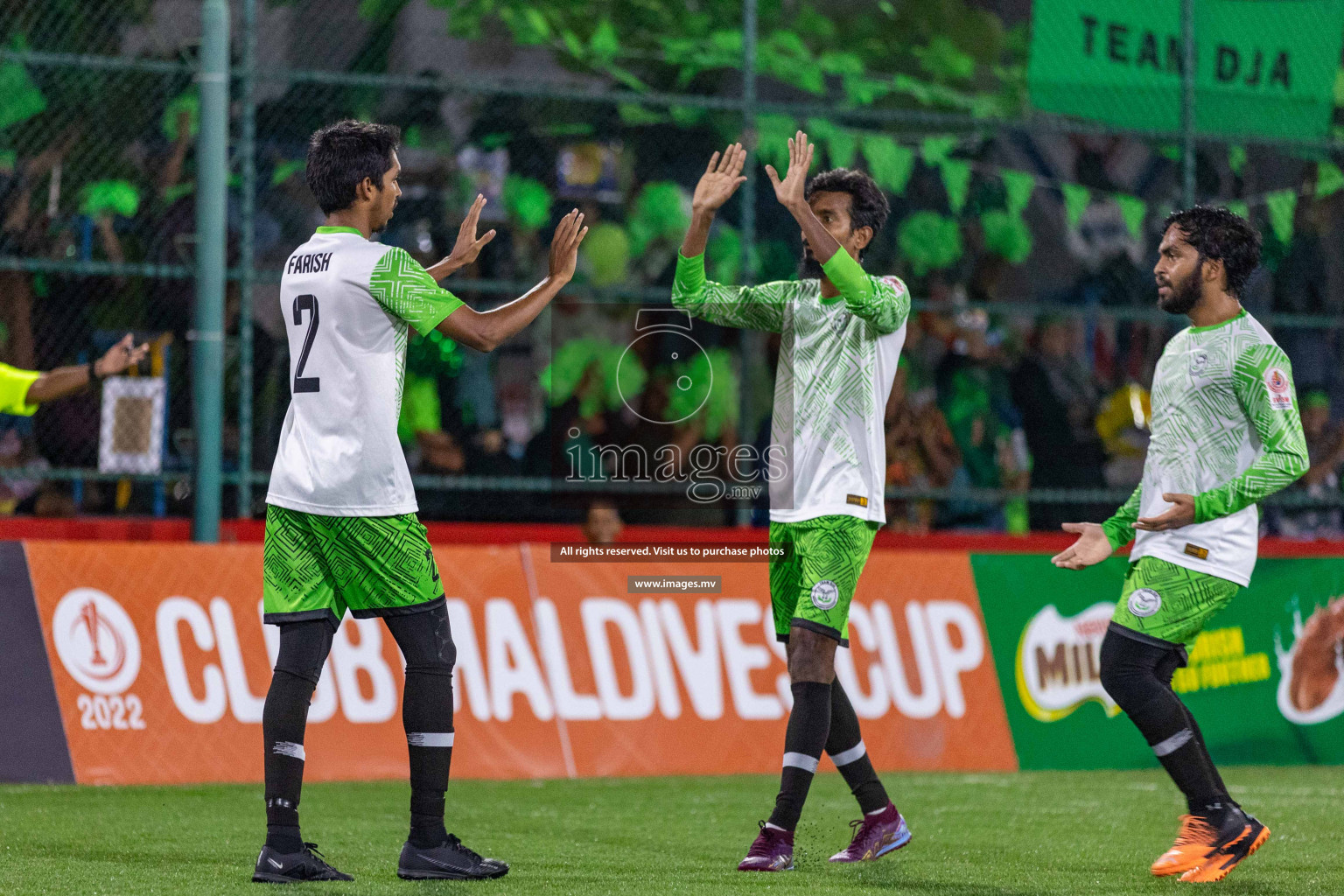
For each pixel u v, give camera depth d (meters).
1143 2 29.16
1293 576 26.86
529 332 27.14
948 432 29.45
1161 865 13.97
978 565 25.53
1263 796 21.44
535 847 16.00
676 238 29.39
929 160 30.98
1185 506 13.59
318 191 12.87
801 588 14.48
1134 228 30.78
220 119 23.17
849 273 13.59
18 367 25.95
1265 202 30.81
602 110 29.84
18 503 26.05
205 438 23.09
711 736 23.75
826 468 14.20
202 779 21.48
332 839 16.31
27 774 20.75
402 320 12.70
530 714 23.06
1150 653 14.09
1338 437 30.41
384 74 28.97
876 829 14.87
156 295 26.66
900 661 24.67
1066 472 30.19
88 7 26.81
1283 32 29.62
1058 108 29.52
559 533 26.23
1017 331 31.06
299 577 12.77
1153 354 31.61
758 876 13.72
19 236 26.12
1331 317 30.08
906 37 31.94
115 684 21.39
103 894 12.38
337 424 12.55
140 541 24.77
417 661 12.91
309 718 22.02
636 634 23.78
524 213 29.11
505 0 29.64
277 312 27.19
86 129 26.48
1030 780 23.31
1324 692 26.73
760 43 31.22
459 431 27.08
